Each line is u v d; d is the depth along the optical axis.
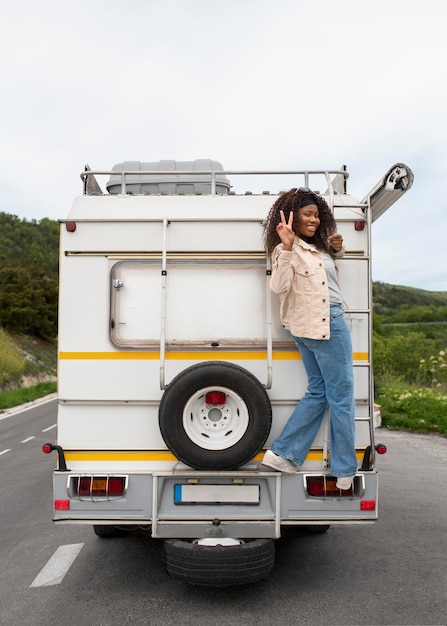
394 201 5.10
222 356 4.78
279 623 4.34
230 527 4.62
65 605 4.76
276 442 4.64
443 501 7.91
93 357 4.79
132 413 4.77
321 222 4.69
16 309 47.00
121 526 5.23
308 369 4.64
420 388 19.98
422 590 4.93
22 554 6.11
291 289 4.43
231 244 4.83
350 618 4.41
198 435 4.55
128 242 4.83
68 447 4.77
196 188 6.69
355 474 4.60
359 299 4.84
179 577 4.53
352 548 6.10
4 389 33.94
